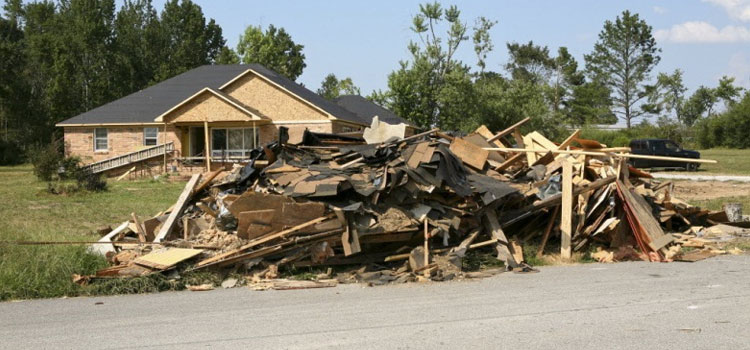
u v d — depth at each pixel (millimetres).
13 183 29562
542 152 12742
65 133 36938
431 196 10641
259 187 11492
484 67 49344
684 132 65812
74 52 64375
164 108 36875
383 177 10391
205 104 33625
